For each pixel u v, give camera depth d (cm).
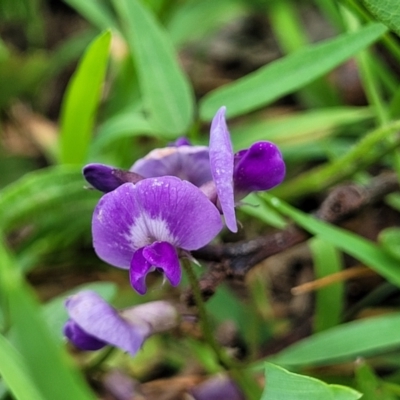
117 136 13
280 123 13
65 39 18
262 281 12
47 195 11
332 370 11
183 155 10
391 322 10
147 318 10
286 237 11
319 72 11
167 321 10
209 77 17
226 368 10
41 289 13
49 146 15
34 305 9
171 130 12
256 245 11
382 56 14
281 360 10
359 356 11
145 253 9
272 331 12
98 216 9
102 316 9
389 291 12
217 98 12
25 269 12
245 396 11
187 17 15
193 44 17
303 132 12
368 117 12
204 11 15
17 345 10
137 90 14
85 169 9
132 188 9
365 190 11
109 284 11
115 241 9
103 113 15
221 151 9
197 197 9
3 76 15
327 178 12
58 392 9
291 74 11
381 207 13
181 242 9
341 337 10
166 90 12
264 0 15
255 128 13
